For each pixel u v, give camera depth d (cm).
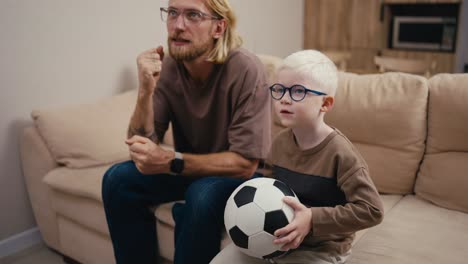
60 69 214
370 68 430
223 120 153
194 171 141
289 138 122
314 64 108
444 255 125
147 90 146
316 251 114
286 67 109
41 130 194
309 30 443
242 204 108
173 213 143
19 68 199
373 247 130
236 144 143
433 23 405
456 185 153
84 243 186
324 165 112
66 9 211
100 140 197
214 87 149
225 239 133
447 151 160
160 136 166
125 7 238
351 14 424
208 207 127
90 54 226
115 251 155
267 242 105
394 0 402
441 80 162
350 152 109
